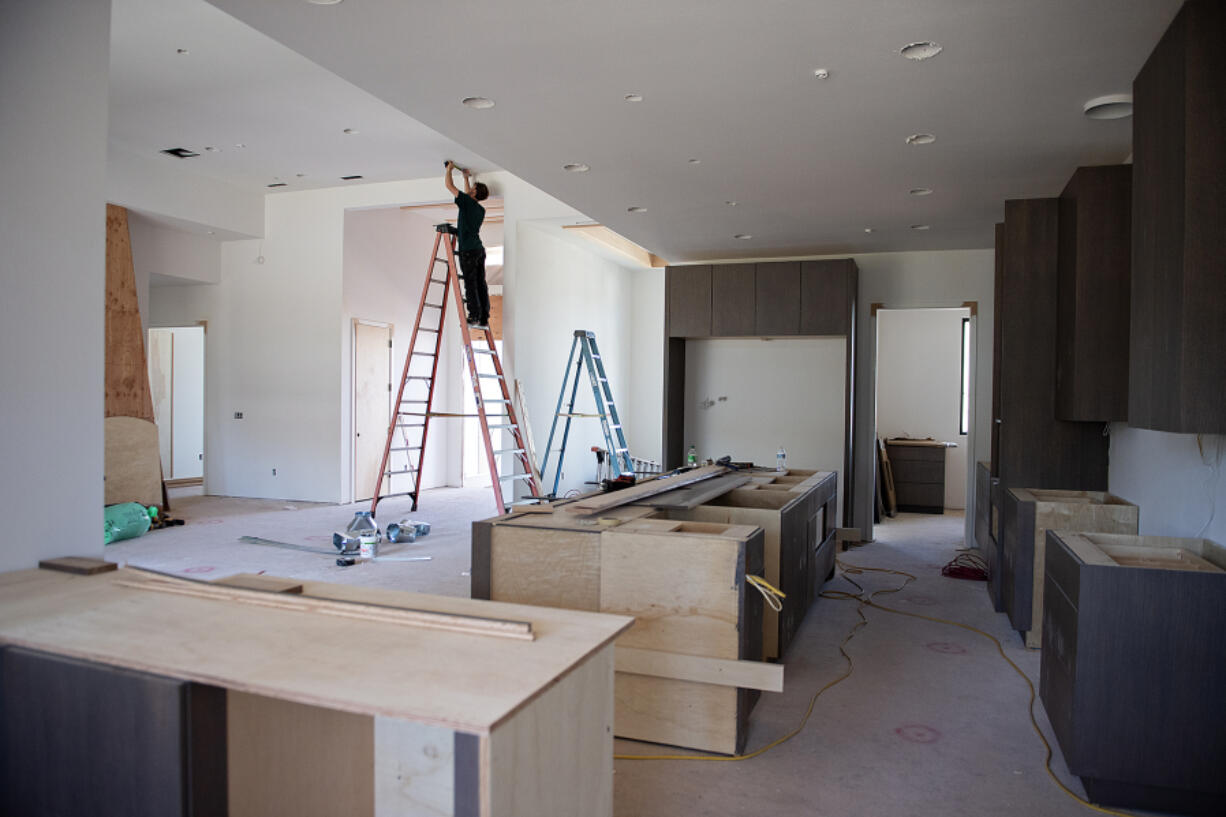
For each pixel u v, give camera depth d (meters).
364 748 1.82
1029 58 3.08
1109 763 2.47
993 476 5.48
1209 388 2.52
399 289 9.78
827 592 5.28
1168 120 2.73
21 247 2.09
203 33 4.98
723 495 4.70
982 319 7.03
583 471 9.56
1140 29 2.81
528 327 8.28
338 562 5.69
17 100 2.08
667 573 2.79
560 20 2.83
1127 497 4.24
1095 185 4.11
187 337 10.47
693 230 6.43
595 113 3.79
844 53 3.07
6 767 1.55
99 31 2.28
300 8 2.76
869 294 7.33
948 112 3.71
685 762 2.75
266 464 9.23
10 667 1.54
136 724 1.41
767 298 7.04
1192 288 2.53
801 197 5.33
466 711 1.24
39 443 2.15
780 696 3.40
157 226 8.62
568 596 2.93
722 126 3.95
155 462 7.86
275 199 9.17
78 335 2.24
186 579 2.04
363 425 9.18
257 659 1.46
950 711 3.26
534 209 7.90
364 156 7.54
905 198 5.30
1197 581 2.40
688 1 2.67
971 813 2.44
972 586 5.48
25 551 2.13
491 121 3.91
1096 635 2.48
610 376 10.30
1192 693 2.40
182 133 6.90
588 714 1.65
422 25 2.88
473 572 3.06
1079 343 4.12
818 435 7.39
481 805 1.26
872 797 2.53
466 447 10.84
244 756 1.53
